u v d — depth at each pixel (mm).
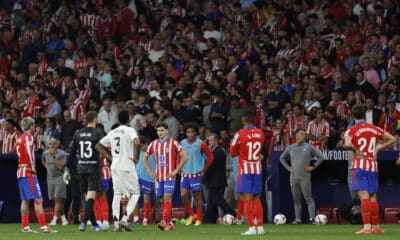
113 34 105812
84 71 96000
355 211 69688
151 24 104625
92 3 110312
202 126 77125
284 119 79312
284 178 74688
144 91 85688
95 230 60469
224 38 97688
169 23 100688
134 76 94188
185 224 70438
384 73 83938
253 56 90188
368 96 80375
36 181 57188
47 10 110438
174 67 94500
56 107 92500
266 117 81812
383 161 74250
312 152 71438
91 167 57969
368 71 83375
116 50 100750
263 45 90938
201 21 100562
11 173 82938
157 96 90375
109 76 94625
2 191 82375
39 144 86125
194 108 82938
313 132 77000
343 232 56781
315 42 88875
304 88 83312
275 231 58750
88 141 57781
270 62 89375
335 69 85562
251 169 53281
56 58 105125
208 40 95312
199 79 86750
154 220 76750
